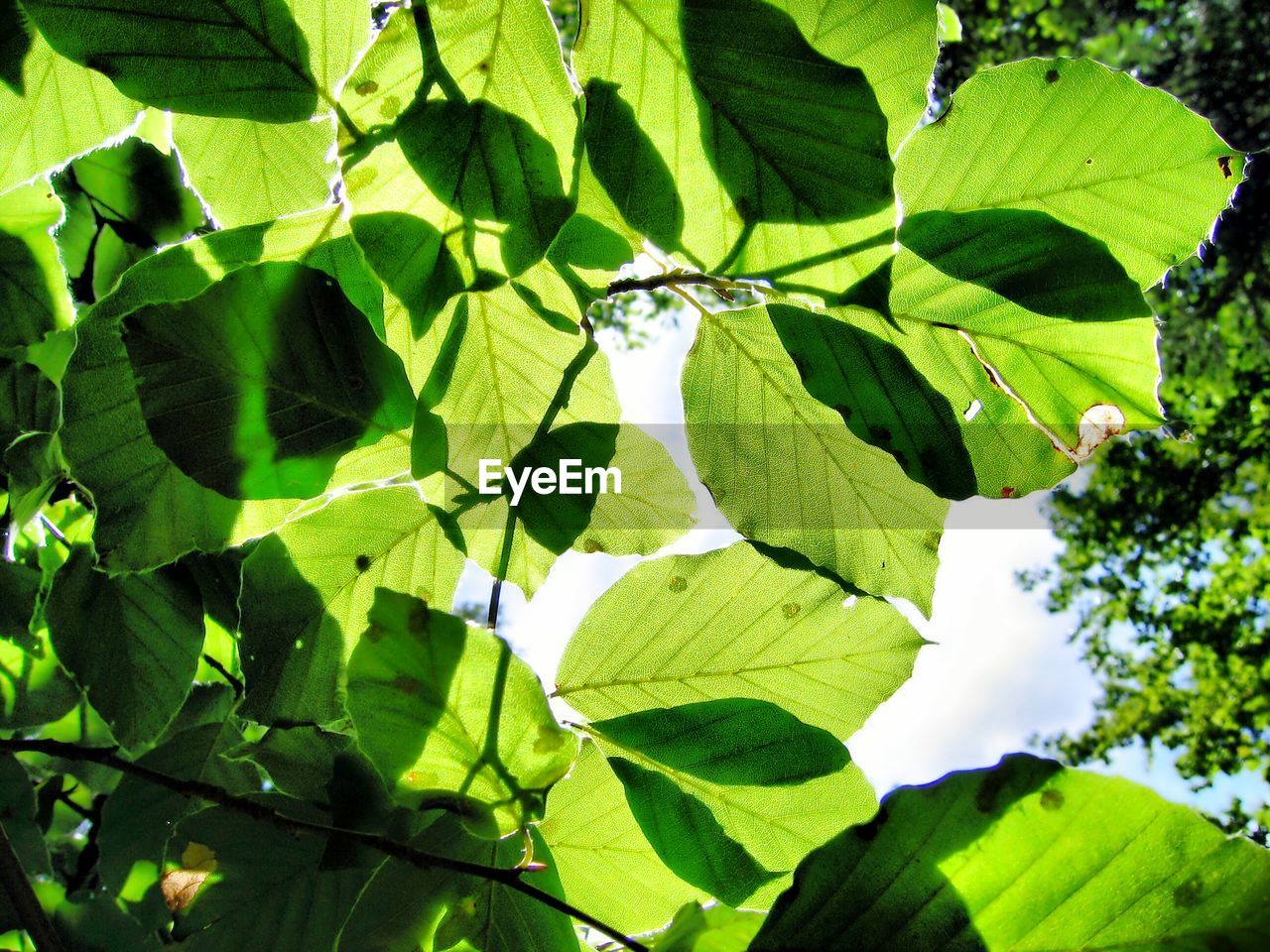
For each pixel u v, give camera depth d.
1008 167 0.78
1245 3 8.88
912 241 0.78
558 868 0.79
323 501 0.84
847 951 0.60
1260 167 8.98
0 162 0.78
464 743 0.70
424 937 0.74
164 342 0.74
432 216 0.74
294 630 0.82
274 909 0.93
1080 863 0.59
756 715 0.80
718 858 0.78
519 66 0.72
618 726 0.81
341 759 0.87
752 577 0.86
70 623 1.00
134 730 1.02
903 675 0.88
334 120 0.78
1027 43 9.20
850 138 0.70
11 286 1.03
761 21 0.70
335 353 0.77
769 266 0.72
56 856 1.57
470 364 0.82
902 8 0.70
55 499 1.21
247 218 0.87
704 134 0.71
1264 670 9.28
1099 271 0.76
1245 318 9.73
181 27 0.69
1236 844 0.58
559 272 0.79
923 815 0.60
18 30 0.75
